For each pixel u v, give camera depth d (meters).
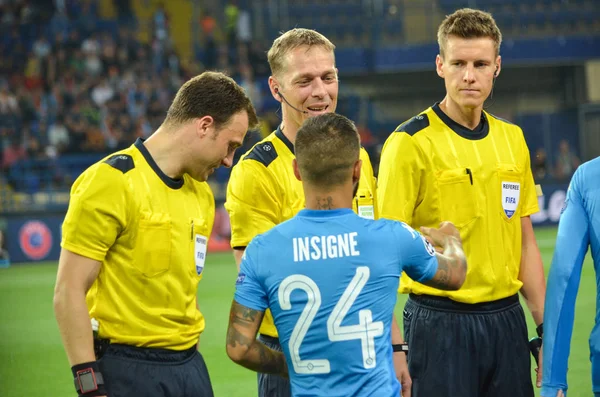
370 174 12.01
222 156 10.27
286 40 11.39
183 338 10.23
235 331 9.02
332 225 8.95
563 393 9.67
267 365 9.23
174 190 10.25
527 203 12.70
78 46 74.25
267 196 11.40
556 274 9.74
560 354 9.66
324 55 11.30
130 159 10.05
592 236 9.61
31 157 65.12
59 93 69.50
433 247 9.45
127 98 70.75
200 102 10.02
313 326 8.73
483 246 12.02
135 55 74.81
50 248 57.25
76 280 9.54
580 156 76.81
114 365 9.86
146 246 9.91
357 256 8.84
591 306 30.20
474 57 11.77
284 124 11.70
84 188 9.70
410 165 12.02
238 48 78.44
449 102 12.27
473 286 11.95
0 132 65.75
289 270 8.85
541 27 83.00
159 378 9.97
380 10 82.50
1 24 75.12
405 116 83.75
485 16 11.95
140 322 9.93
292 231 9.00
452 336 11.89
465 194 12.07
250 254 9.11
